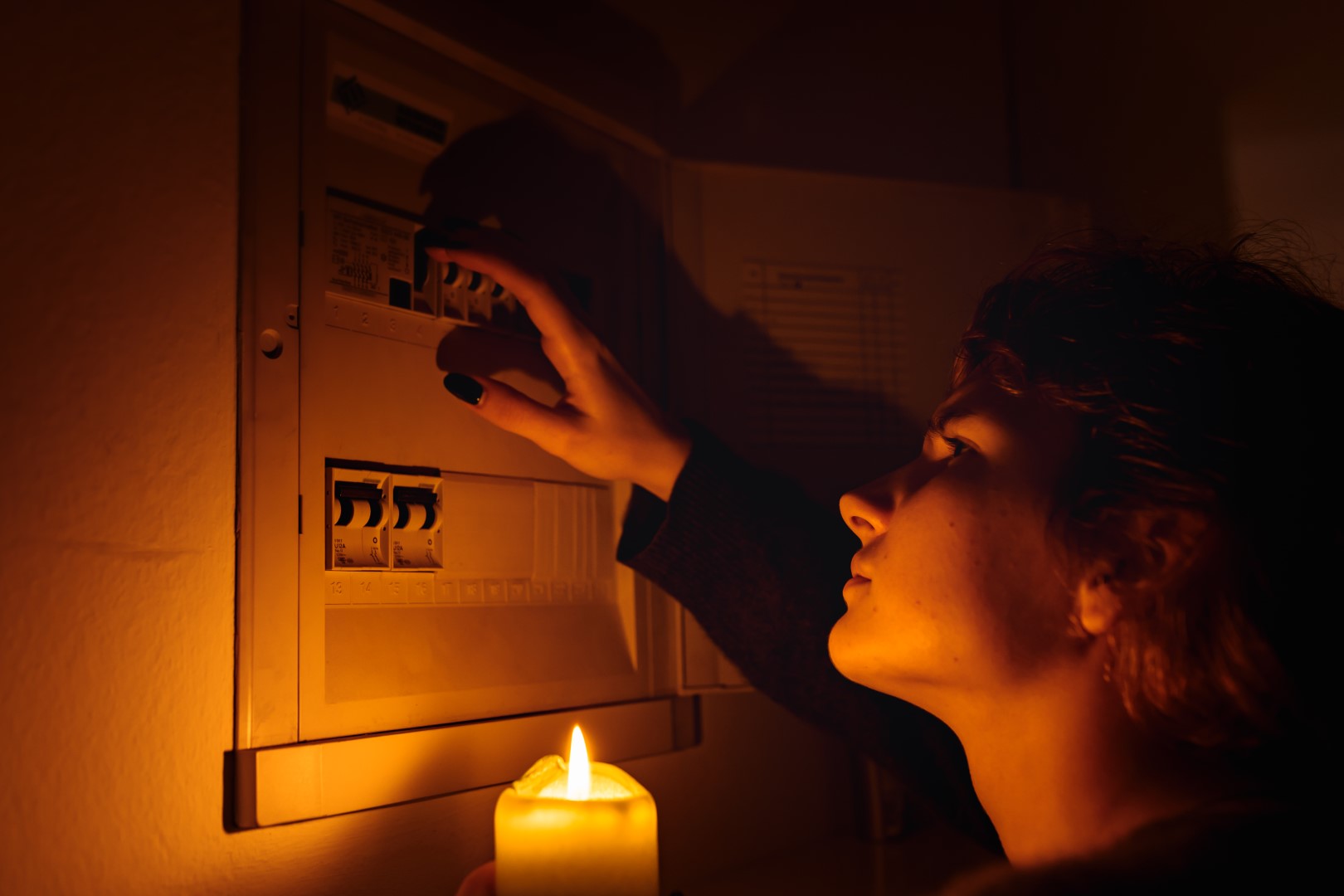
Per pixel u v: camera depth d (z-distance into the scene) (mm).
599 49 1022
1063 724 522
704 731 950
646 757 862
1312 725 465
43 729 501
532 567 771
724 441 936
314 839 612
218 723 575
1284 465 486
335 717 615
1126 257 637
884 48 1315
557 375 809
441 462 706
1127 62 1195
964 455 573
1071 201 1128
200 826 560
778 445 955
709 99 1168
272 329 608
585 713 782
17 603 498
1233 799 439
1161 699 484
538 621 770
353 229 664
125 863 527
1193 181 1110
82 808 513
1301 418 495
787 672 808
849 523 631
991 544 532
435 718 672
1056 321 580
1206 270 599
